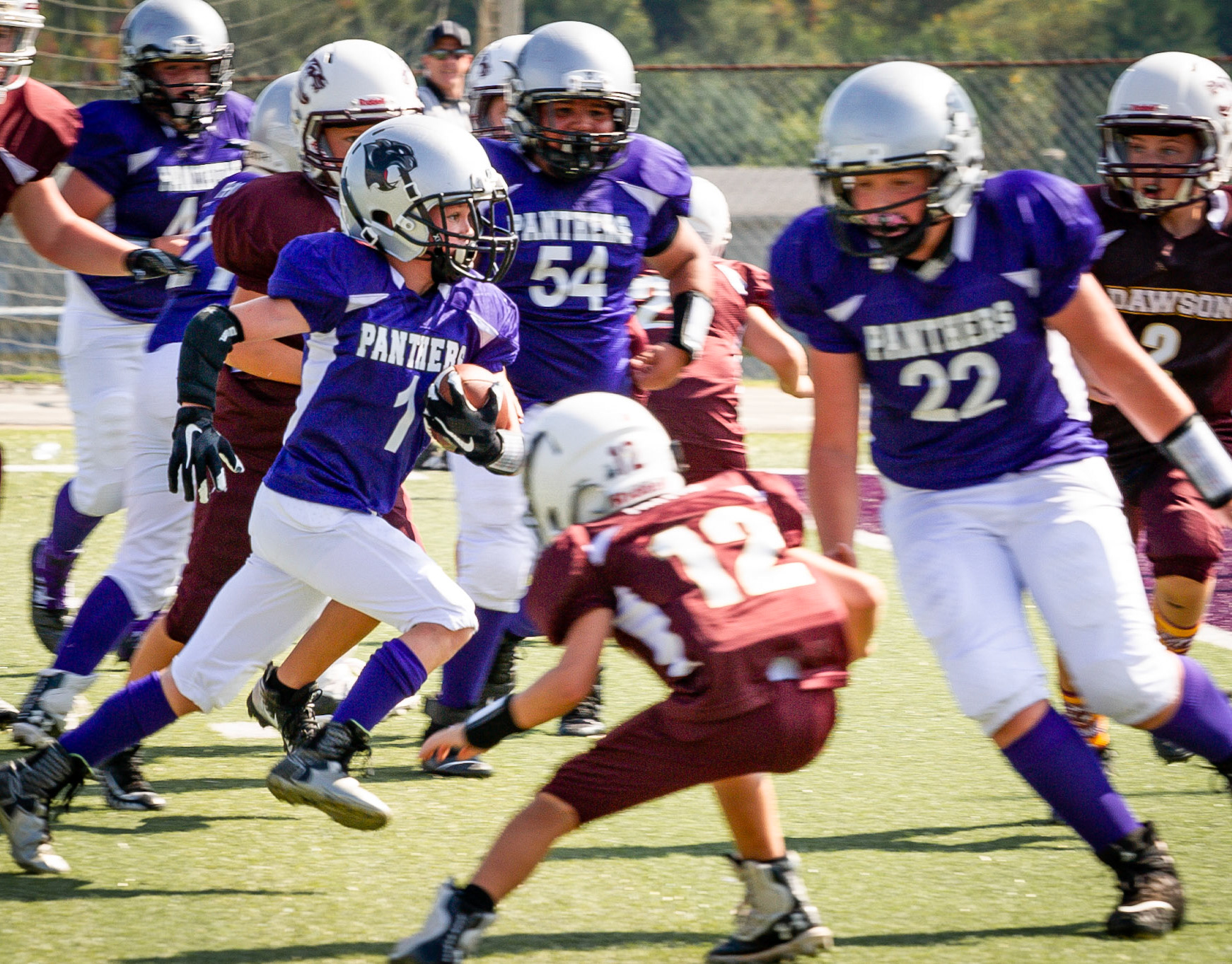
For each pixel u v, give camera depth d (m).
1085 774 10.64
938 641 10.98
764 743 9.65
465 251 11.90
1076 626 10.92
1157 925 10.60
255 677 17.56
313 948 10.38
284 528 11.73
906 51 92.25
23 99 14.62
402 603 11.77
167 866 11.86
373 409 11.73
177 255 16.25
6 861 11.85
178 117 17.48
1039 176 10.88
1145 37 90.62
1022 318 10.87
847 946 10.53
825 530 11.31
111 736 11.82
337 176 13.45
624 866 12.06
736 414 17.09
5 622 19.56
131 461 14.78
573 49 14.34
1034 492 11.14
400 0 49.78
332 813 11.41
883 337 10.99
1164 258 14.55
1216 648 19.17
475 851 12.31
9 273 42.78
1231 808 13.55
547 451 10.27
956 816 13.29
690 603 9.67
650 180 15.19
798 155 60.53
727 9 92.62
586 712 15.80
